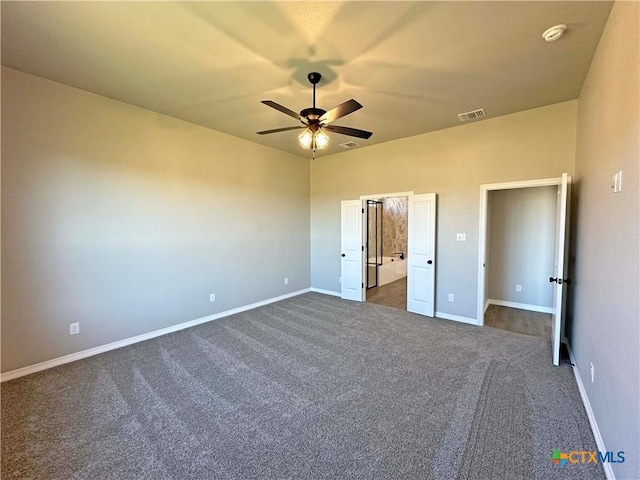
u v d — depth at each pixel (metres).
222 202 4.43
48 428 2.03
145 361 3.01
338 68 2.60
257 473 1.66
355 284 5.40
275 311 4.74
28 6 1.85
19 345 2.73
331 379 2.65
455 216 4.21
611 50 1.88
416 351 3.22
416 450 1.82
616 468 1.52
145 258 3.59
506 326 3.99
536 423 2.04
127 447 1.86
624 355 1.49
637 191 1.38
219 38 2.19
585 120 2.78
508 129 3.71
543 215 4.55
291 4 1.84
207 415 2.16
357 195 5.34
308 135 2.71
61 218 2.95
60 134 2.92
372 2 1.81
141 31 2.11
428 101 3.30
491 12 1.90
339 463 1.72
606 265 1.88
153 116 3.61
